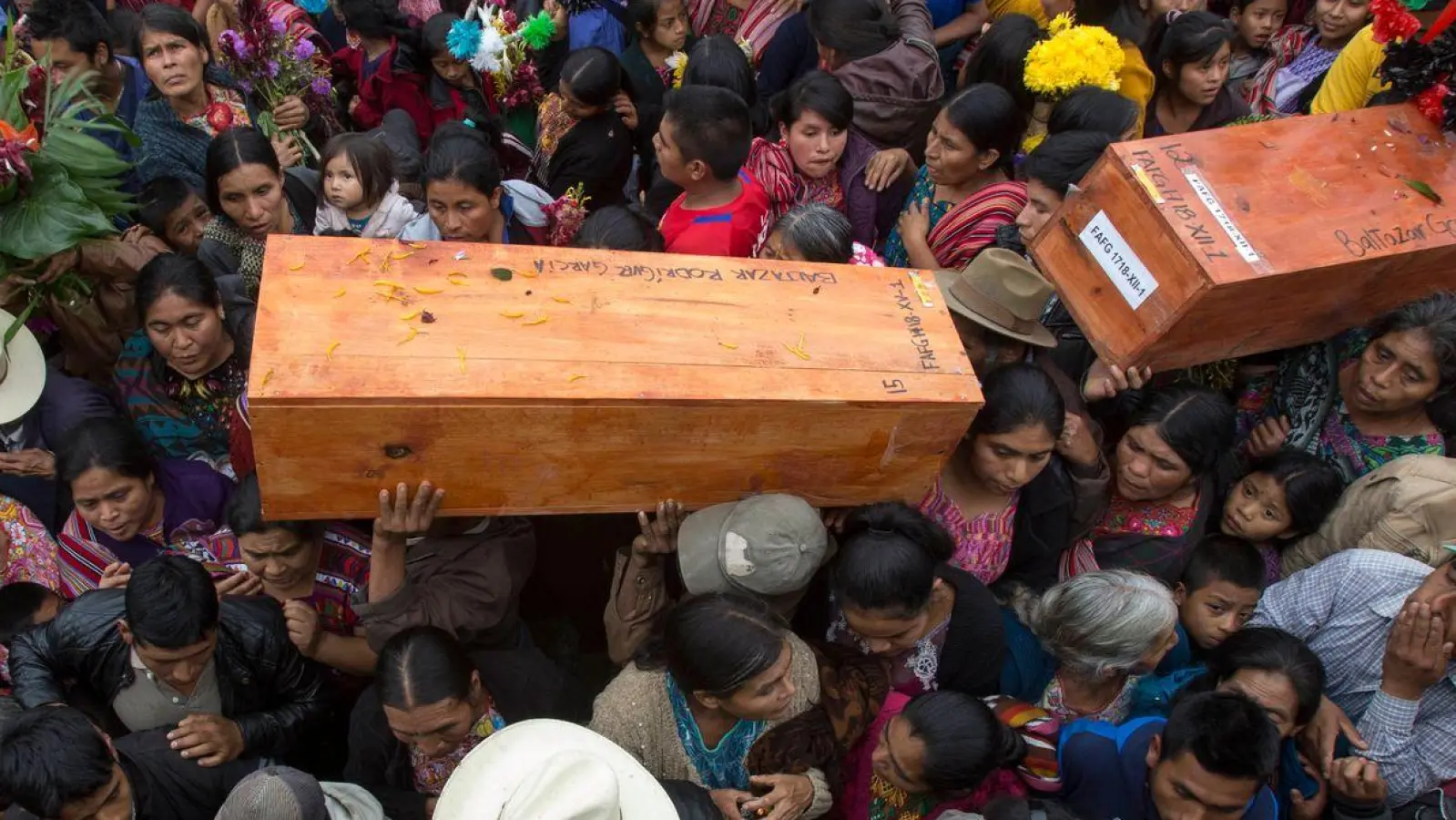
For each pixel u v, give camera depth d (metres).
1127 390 3.37
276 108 4.90
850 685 2.76
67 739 2.31
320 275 2.42
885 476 2.70
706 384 2.38
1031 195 3.42
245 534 2.84
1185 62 4.34
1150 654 2.83
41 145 3.23
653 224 3.77
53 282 3.40
